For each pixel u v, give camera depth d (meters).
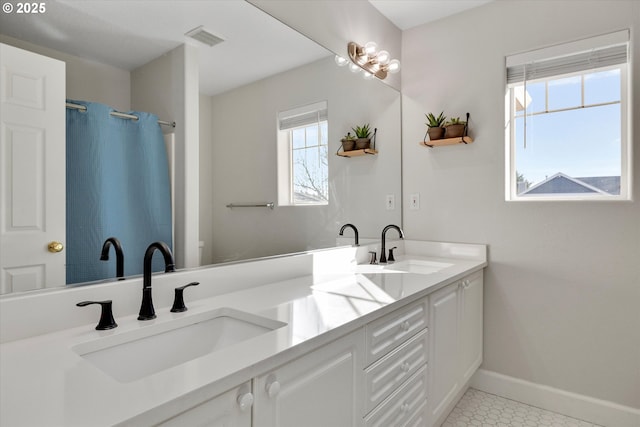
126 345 1.01
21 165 0.97
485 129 2.38
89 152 1.11
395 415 1.42
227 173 1.52
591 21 2.05
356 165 2.29
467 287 2.13
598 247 2.05
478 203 2.41
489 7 2.38
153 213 1.27
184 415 0.70
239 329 1.23
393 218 2.62
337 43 2.13
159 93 1.28
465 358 2.12
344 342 1.14
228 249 1.53
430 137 2.46
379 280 1.76
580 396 2.11
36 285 1.00
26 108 0.98
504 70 2.33
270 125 1.72
